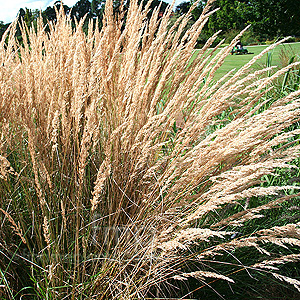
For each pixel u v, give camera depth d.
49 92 2.03
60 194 1.85
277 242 1.26
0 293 1.44
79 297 1.54
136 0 2.31
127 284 1.48
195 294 1.83
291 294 1.93
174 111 1.82
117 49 1.95
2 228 1.68
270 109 1.59
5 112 1.79
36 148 1.95
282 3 18.02
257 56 1.68
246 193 1.25
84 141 1.43
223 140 1.60
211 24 30.39
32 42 2.27
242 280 1.90
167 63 2.18
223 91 1.79
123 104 1.96
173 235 1.57
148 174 1.77
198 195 1.69
